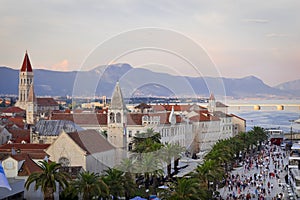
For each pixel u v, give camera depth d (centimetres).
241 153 14200
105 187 5225
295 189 8050
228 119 14975
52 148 7506
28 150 7869
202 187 5800
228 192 8456
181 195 5053
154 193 5953
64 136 7444
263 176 10625
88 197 5162
